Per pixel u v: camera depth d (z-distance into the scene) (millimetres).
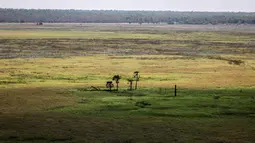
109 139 54688
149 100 81062
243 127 61031
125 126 61062
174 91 93250
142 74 128125
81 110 71938
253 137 56094
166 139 54875
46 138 55062
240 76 124812
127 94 89562
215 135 56875
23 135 56188
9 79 113875
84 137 55562
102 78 118625
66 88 97312
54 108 73938
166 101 79812
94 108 73688
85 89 96000
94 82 109812
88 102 79625
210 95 87438
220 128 60438
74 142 53469
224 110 71875
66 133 57250
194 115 68188
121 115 68125
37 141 53875
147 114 69000
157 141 54000
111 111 71250
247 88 99812
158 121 64125
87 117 66562
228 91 93312
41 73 127438
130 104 76938
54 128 59625
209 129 59812
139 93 90812
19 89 94938
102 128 59844
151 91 93938
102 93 90625
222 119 65938
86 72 131375
